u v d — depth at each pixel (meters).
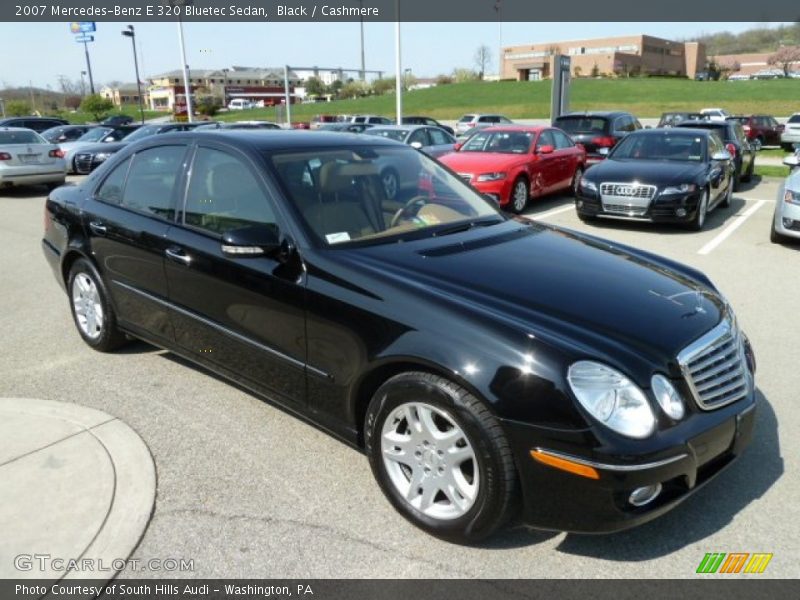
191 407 3.88
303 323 3.10
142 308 4.12
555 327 2.60
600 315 2.74
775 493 3.07
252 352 3.42
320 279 3.03
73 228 4.57
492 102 63.44
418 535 2.79
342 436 3.11
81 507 2.90
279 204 3.29
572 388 2.40
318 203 3.36
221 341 3.60
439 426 2.74
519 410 2.43
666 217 9.20
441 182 4.11
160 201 3.96
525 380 2.44
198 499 3.01
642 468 2.37
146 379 4.27
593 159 15.43
